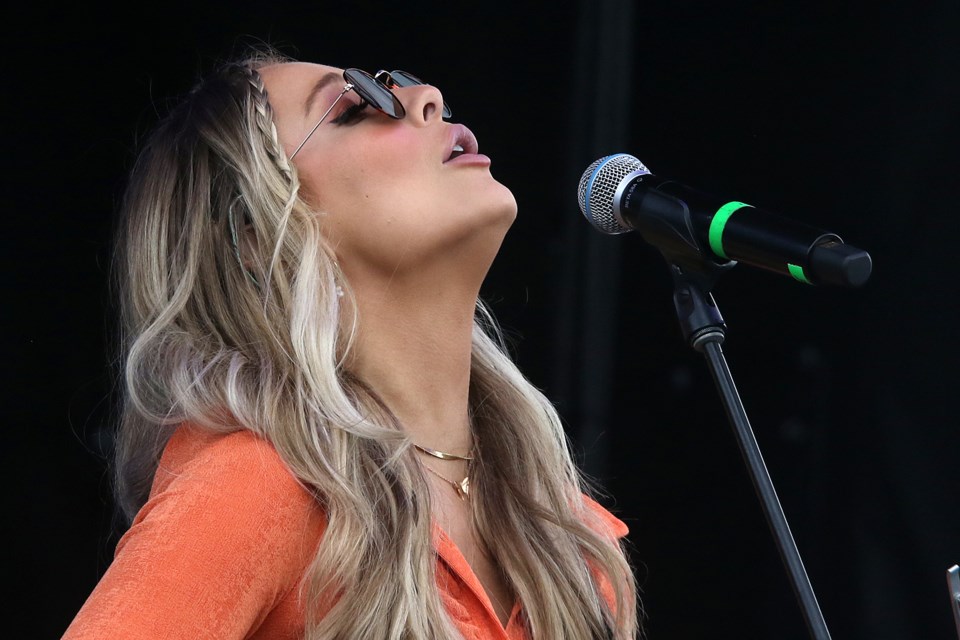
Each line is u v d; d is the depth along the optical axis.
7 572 9.06
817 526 11.83
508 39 11.01
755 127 11.62
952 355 11.44
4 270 9.15
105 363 9.31
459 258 5.45
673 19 11.36
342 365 5.43
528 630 5.46
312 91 5.70
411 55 10.73
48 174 9.23
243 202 5.46
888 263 11.61
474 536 5.63
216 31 9.68
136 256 5.62
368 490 5.00
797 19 11.41
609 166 5.58
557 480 6.05
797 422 11.91
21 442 9.16
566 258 11.45
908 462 11.55
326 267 5.34
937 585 11.41
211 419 4.99
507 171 11.30
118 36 9.37
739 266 12.05
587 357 11.59
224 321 5.30
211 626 4.38
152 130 5.98
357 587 4.80
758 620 12.05
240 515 4.60
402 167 5.43
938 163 11.34
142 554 4.41
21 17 9.07
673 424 11.98
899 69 11.37
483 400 6.00
